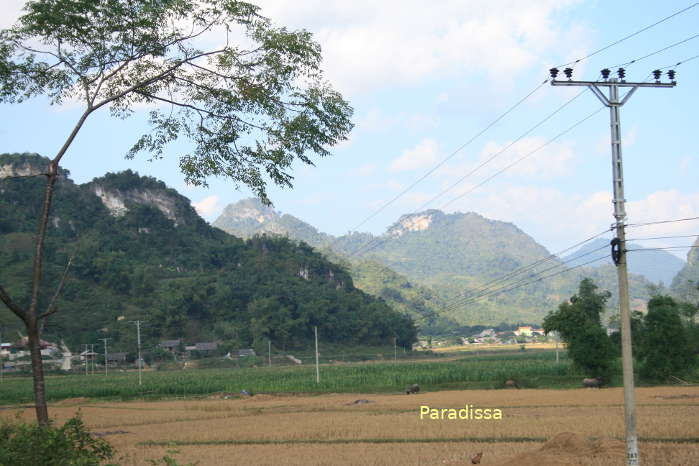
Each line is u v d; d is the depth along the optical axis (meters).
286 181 20.89
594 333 91.06
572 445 29.73
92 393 109.81
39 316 19.80
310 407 71.44
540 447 32.12
